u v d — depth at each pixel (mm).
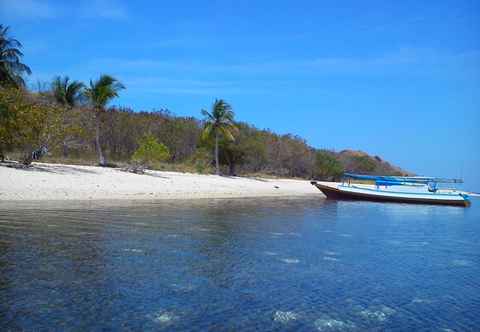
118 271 10523
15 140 30781
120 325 7340
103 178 33344
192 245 14047
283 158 69750
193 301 8711
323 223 21828
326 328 7684
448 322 8273
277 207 29328
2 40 37406
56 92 42625
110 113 54812
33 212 19141
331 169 73688
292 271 11438
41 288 8977
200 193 35750
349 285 10398
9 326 7066
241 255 13016
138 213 21094
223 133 54281
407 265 12875
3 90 32000
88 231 15375
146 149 39875
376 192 42875
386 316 8445
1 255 11375
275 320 7930
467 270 12516
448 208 38719
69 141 37125
